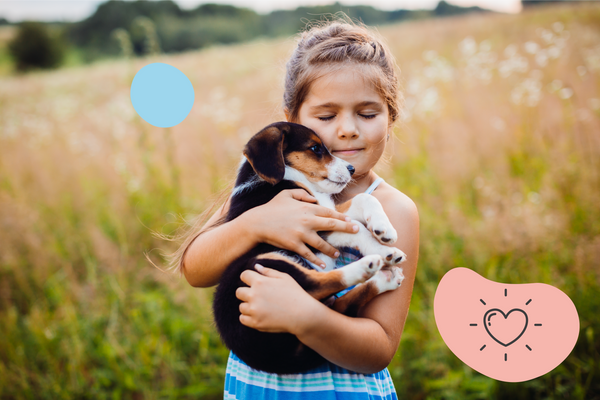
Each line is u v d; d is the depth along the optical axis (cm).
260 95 1004
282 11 4738
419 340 326
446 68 705
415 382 310
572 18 1294
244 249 188
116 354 354
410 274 187
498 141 578
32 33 4316
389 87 200
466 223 407
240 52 2067
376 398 174
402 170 495
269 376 178
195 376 334
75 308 409
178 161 622
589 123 539
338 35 200
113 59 4059
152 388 336
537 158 512
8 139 864
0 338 380
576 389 268
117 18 4903
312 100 193
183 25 4606
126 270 430
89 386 350
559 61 813
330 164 194
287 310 151
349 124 186
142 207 509
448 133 615
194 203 503
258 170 198
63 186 660
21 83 2098
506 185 486
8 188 601
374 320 173
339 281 170
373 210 187
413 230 191
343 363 157
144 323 372
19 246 497
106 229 519
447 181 509
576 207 403
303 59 200
